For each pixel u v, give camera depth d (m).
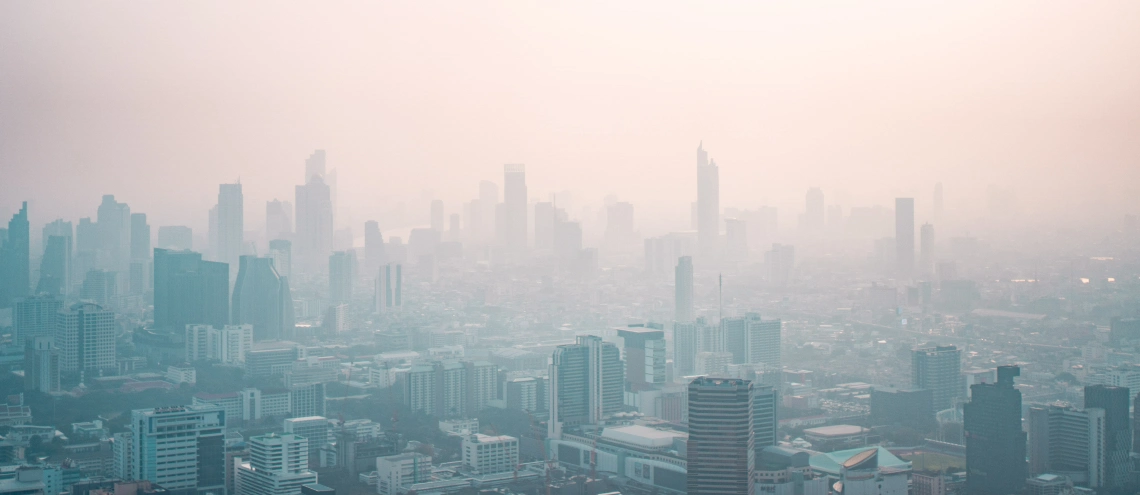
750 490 196.62
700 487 191.50
